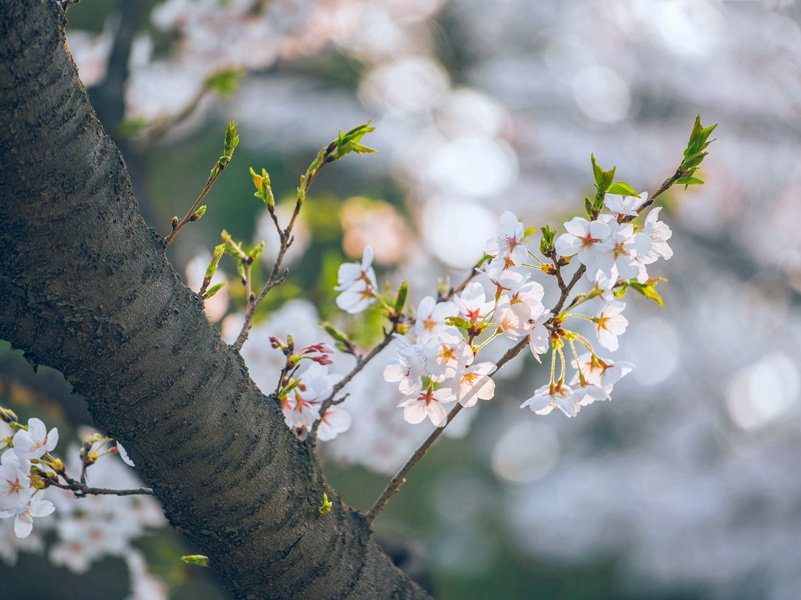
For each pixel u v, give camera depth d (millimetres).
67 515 2818
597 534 8383
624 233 1341
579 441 9773
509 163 7574
